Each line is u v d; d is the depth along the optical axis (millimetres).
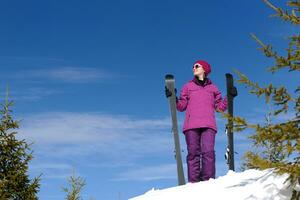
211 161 7832
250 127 4621
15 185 12633
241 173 6238
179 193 6125
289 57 4754
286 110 4699
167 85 9062
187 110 8195
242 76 4746
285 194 4918
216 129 8055
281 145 4562
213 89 8266
